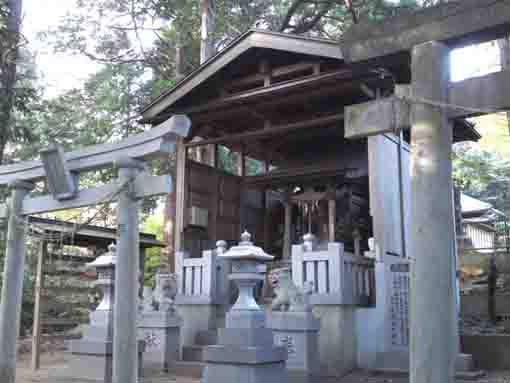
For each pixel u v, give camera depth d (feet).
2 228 28.09
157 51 55.36
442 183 14.43
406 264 28.45
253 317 19.67
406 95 15.48
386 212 29.58
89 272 33.81
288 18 53.26
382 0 45.93
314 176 37.78
